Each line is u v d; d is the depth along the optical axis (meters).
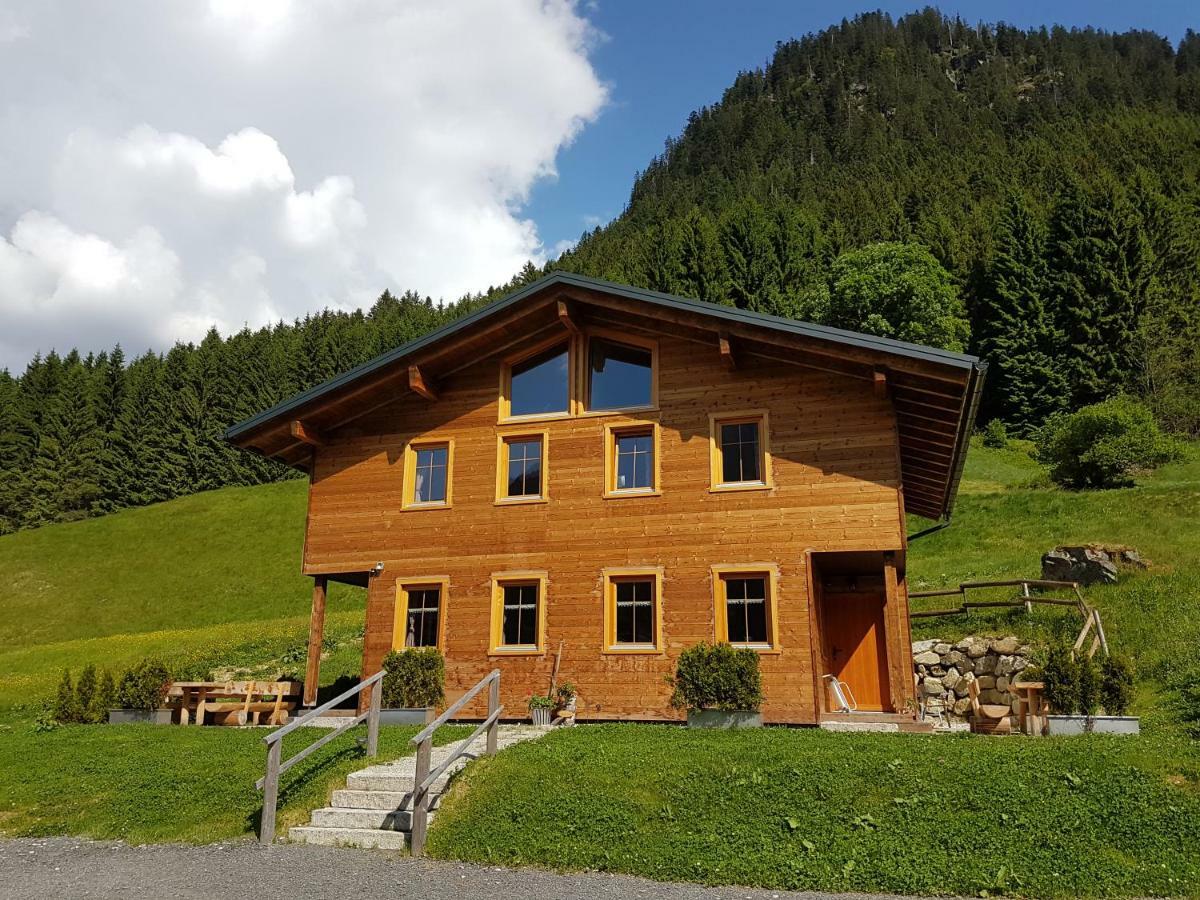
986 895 7.82
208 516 64.12
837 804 9.44
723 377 16.58
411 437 18.30
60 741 15.03
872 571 18.52
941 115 174.12
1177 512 31.12
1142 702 15.19
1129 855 8.31
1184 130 107.75
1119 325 59.28
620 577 16.31
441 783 10.73
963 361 13.89
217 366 84.62
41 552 59.31
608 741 12.13
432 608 17.47
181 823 10.73
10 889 8.76
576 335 17.69
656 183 182.00
